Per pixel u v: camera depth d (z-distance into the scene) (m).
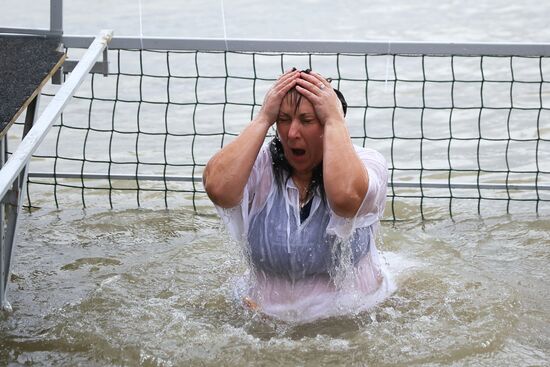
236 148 5.48
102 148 9.55
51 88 10.83
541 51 7.68
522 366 5.35
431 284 6.37
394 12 14.94
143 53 12.66
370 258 5.96
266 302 5.86
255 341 5.60
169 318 5.93
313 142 5.53
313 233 5.63
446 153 9.34
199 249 7.15
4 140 6.47
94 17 14.35
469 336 5.66
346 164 5.32
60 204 8.27
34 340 5.75
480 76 11.59
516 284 6.50
